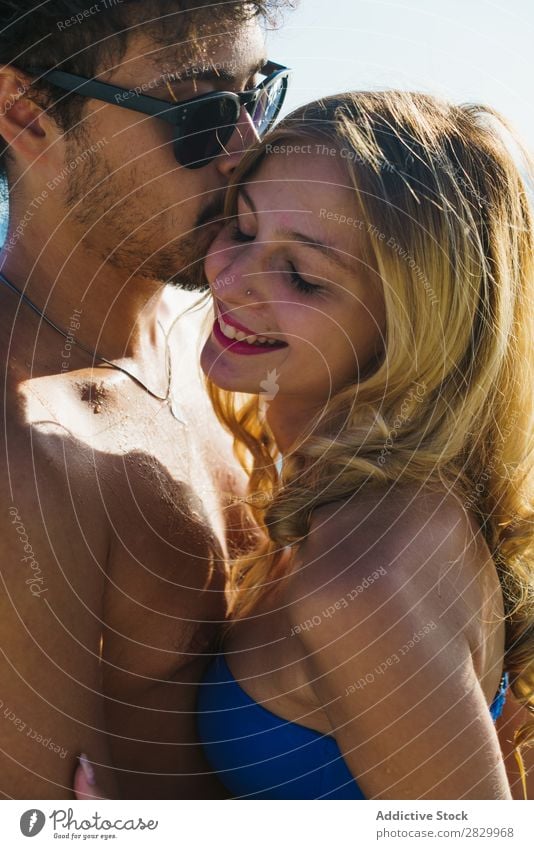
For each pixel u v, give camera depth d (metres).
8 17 1.23
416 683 1.05
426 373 1.22
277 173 1.21
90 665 1.16
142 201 1.30
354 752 1.10
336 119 1.19
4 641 1.06
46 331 1.28
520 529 1.29
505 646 1.33
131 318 1.40
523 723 1.45
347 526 1.15
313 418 1.32
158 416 1.42
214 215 1.36
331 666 1.09
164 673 1.33
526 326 1.30
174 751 1.36
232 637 1.36
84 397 1.28
